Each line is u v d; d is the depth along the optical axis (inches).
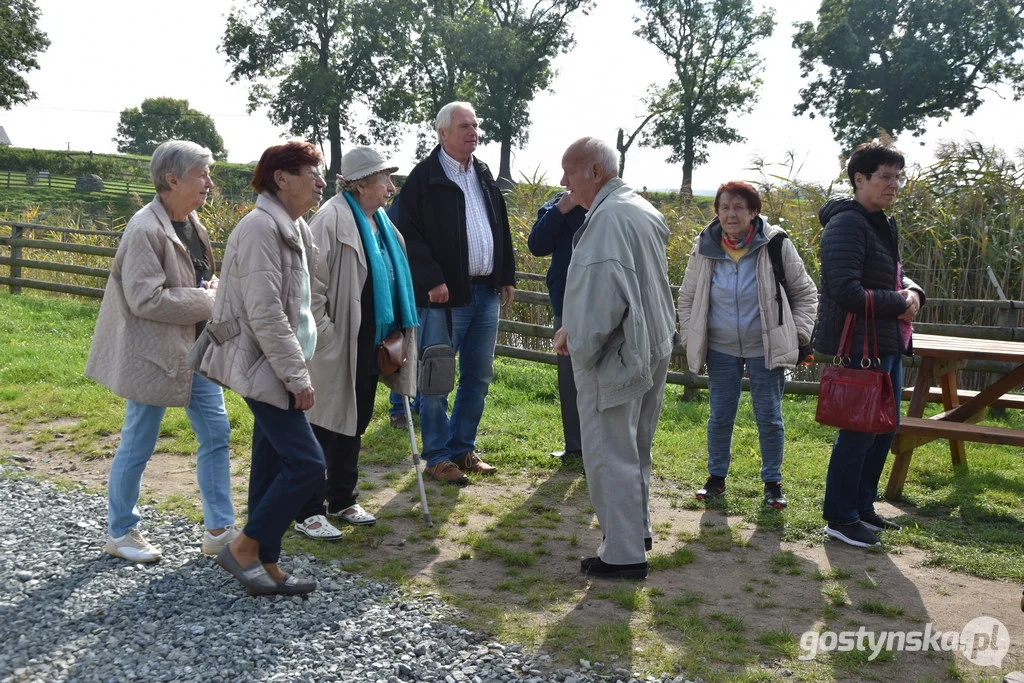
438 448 200.4
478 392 204.5
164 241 134.3
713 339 187.9
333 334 153.9
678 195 376.8
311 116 1788.9
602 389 138.9
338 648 114.2
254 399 122.0
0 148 2112.5
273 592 129.8
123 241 133.5
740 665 113.8
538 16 1895.9
